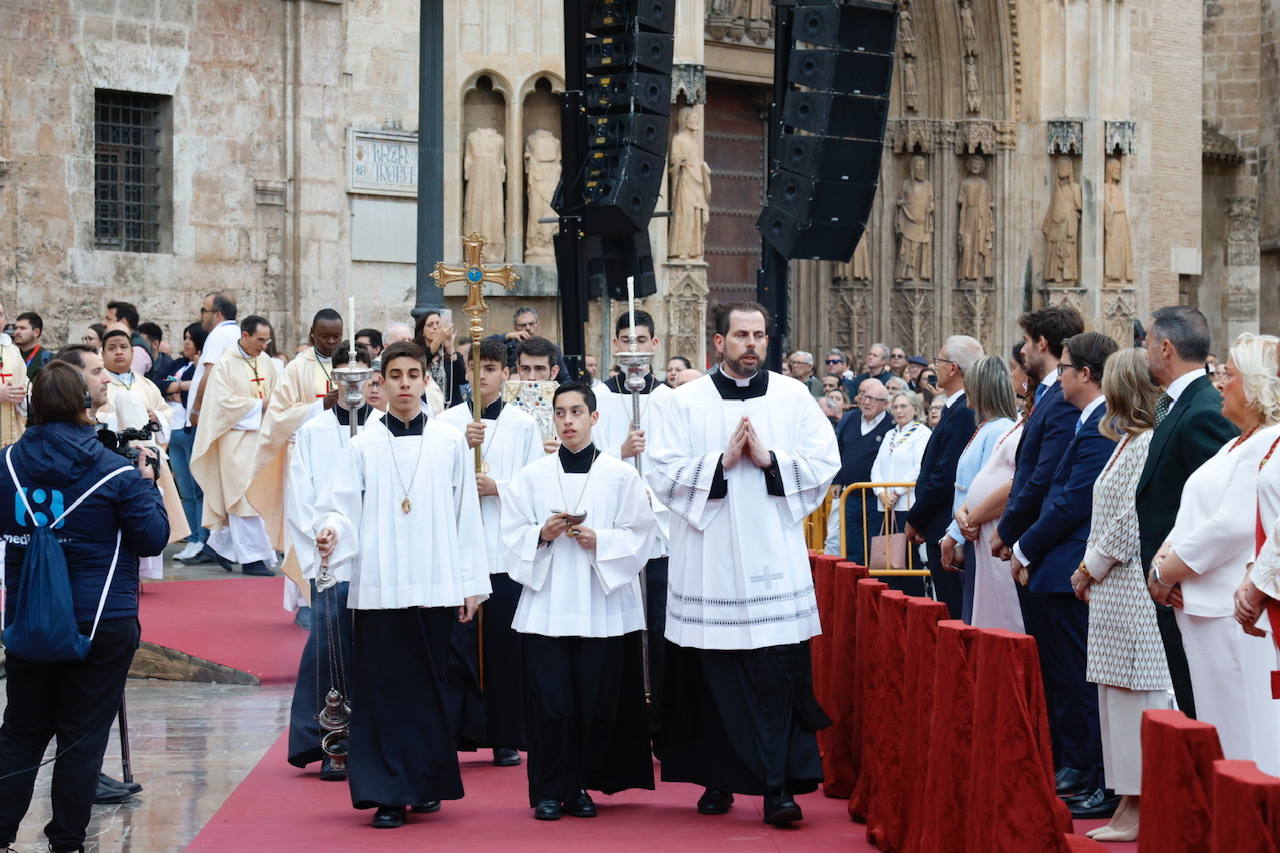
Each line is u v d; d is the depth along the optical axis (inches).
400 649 312.2
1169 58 1417.3
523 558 322.3
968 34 1243.2
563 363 512.7
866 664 311.9
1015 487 336.2
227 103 733.9
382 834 304.0
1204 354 287.4
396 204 784.3
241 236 740.0
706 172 945.5
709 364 1172.5
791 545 317.7
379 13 772.6
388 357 318.7
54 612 271.9
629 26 507.8
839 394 734.5
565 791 319.0
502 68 868.0
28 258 679.7
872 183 525.7
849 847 293.3
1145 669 285.7
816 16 514.9
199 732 396.2
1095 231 1272.1
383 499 314.0
